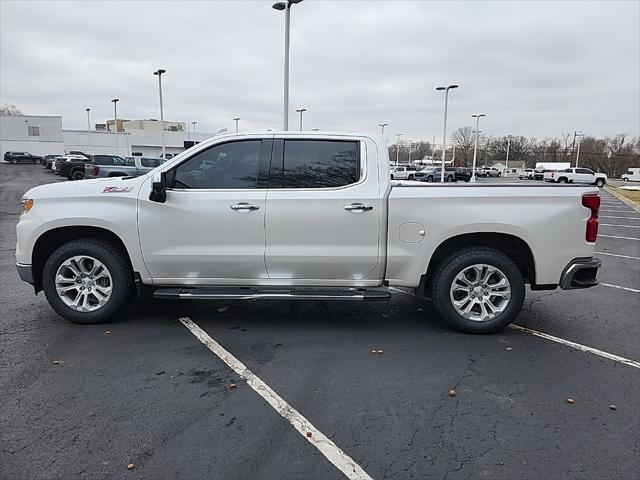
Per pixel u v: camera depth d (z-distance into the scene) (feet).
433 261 16.11
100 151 257.14
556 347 15.05
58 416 10.46
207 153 15.60
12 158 206.59
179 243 15.47
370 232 15.29
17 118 227.20
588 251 15.44
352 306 19.08
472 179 162.50
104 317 16.20
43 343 14.64
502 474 8.78
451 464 9.04
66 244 15.96
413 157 388.57
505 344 15.21
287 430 10.09
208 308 18.49
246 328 16.30
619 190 154.81
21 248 15.92
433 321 17.34
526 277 16.39
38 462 8.84
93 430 9.94
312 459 9.12
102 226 15.48
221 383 12.19
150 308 18.35
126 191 15.61
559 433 10.16
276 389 11.92
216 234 15.38
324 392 11.81
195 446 9.45
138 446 9.41
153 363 13.33
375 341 15.28
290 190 15.37
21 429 9.93
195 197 15.35
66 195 15.80
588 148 320.09
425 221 15.23
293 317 17.58
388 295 15.05
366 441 9.75
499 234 15.60
